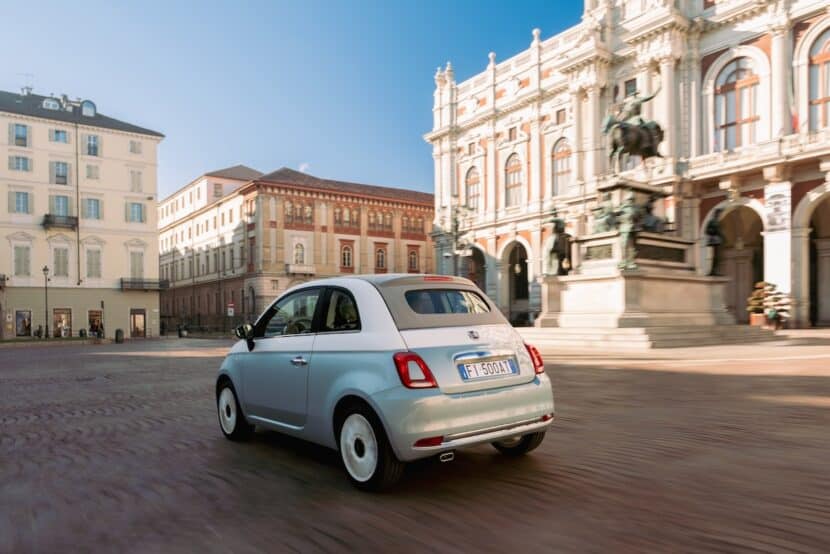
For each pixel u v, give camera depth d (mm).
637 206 17406
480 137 42531
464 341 4289
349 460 4273
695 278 18391
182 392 10016
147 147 50062
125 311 48531
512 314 42500
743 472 4352
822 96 24812
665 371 10484
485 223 41469
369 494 4082
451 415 3963
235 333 5824
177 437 6246
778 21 25703
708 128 28562
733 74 27938
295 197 55969
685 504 3693
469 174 43938
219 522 3621
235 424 5875
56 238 45500
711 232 19438
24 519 3771
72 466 5137
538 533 3289
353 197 59250
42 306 44750
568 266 19719
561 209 35438
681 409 6883
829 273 29094
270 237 54344
